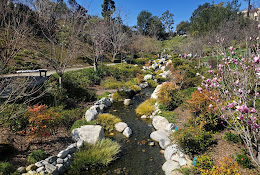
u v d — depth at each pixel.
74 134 7.13
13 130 6.37
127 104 12.89
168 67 25.64
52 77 12.19
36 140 6.43
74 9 15.61
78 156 5.98
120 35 31.28
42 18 12.73
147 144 7.46
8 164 4.69
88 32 19.42
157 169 5.85
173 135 6.76
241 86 4.07
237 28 22.31
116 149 6.63
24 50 20.80
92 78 17.38
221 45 4.83
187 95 10.54
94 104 11.54
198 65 20.84
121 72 21.61
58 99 9.88
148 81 20.05
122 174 5.60
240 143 5.81
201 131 6.23
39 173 4.80
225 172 4.30
